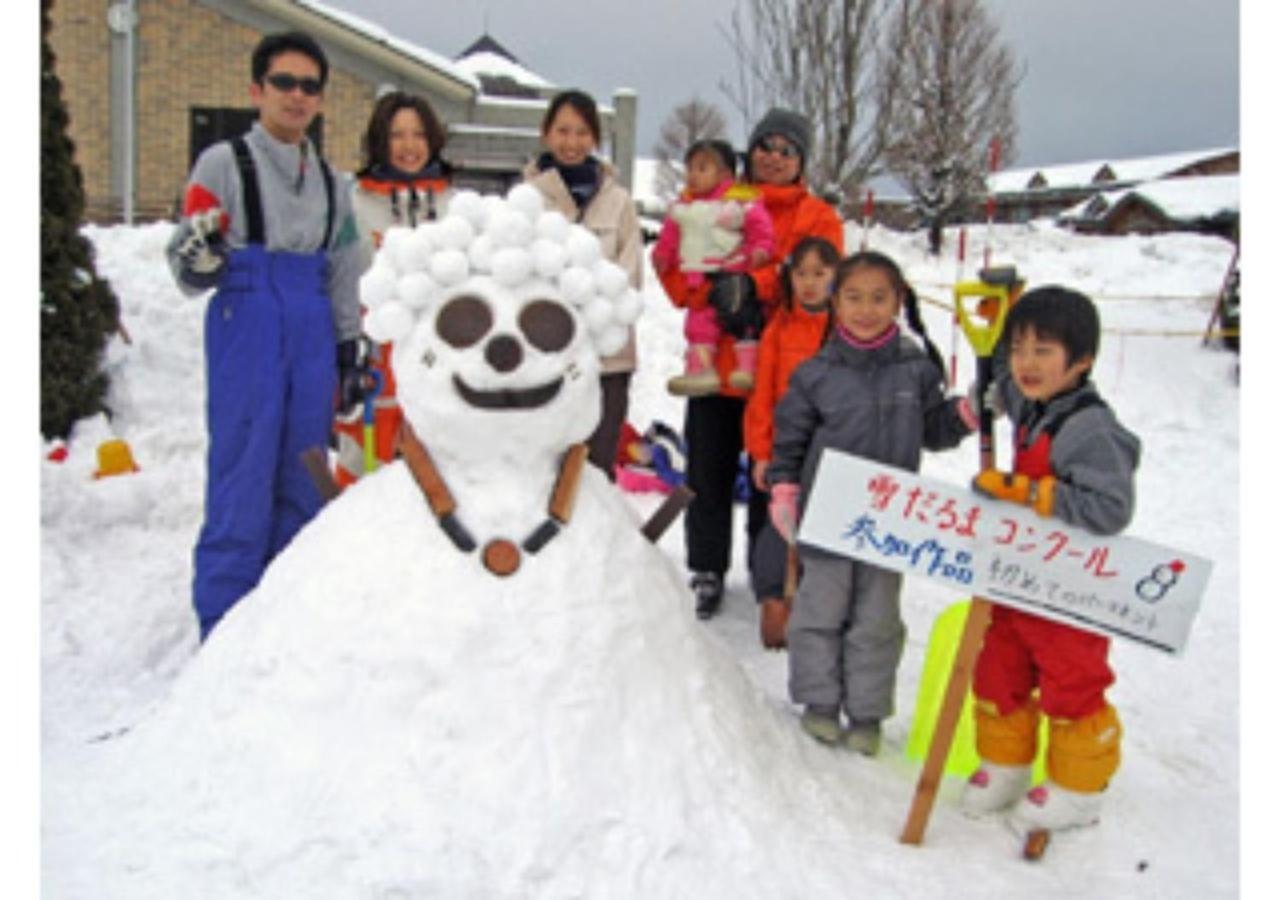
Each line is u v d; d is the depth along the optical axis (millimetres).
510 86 15867
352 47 13445
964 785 3291
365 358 4043
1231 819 3238
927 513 2943
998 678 3080
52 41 13234
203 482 5824
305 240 3713
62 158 6438
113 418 6703
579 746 2514
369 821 2385
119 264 8297
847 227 15289
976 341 3148
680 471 6762
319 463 3225
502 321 2715
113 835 2539
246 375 3613
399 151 4367
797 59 13539
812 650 3383
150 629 4070
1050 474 2947
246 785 2549
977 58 17453
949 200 17062
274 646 2711
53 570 4582
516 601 2629
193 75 13664
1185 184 28391
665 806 2541
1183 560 2768
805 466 3463
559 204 4551
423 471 2807
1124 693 4281
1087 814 3006
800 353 4234
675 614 2953
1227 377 10242
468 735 2477
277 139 3713
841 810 2959
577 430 2896
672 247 4945
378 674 2553
